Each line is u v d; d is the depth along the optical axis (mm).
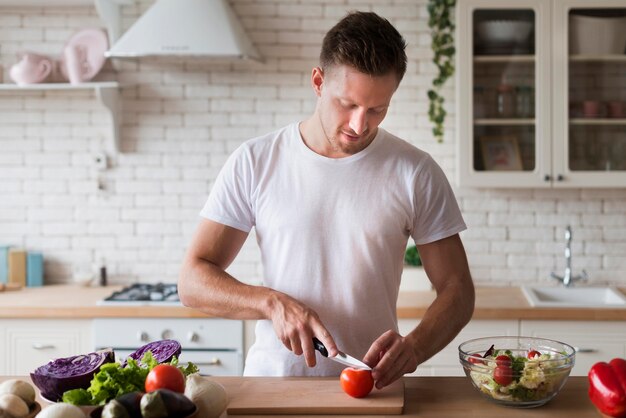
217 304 1942
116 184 3955
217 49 3461
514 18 3574
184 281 2027
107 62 3906
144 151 3941
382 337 1810
